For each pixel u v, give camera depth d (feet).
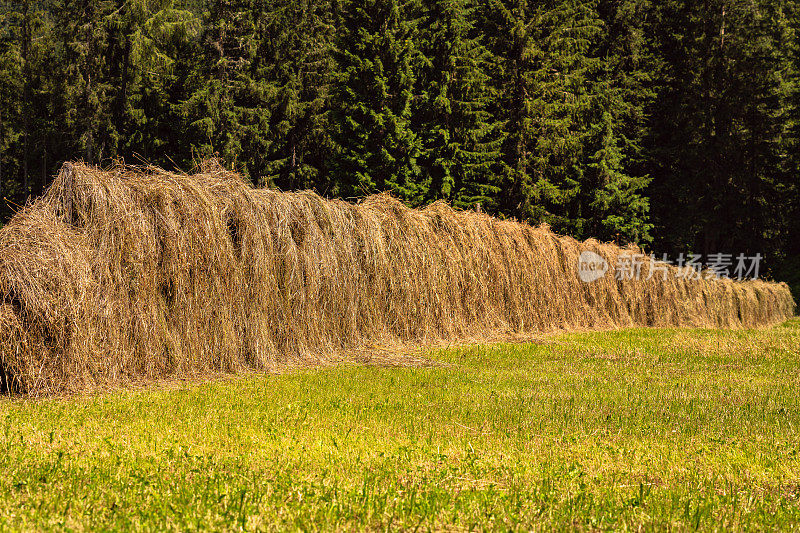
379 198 84.07
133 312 52.54
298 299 66.23
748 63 273.54
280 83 245.24
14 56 256.73
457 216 94.48
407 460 30.96
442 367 63.52
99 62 227.81
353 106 196.54
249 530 22.02
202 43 233.35
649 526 24.29
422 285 82.64
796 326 178.81
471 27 226.17
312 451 31.94
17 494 24.66
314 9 256.52
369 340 75.05
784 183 293.43
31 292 45.68
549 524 23.90
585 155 243.19
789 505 27.63
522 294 103.24
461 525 23.66
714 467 32.81
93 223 51.78
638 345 92.58
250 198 63.87
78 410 40.91
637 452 35.17
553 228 233.96
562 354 78.28
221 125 217.15
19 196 294.66
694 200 267.18
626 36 263.70
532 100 216.95
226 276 58.90
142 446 32.07
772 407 49.44
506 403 46.39
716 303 162.30
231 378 55.06
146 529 21.77
